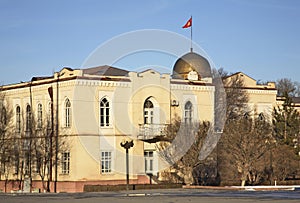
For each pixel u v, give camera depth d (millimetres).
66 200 30062
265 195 32719
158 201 28000
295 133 66375
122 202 27812
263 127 54594
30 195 38656
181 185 50062
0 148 59781
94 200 29812
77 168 52625
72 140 53125
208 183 52562
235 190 43156
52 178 54844
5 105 60875
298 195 32562
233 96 66125
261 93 69125
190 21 52812
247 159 51906
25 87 58656
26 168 57969
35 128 57031
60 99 54469
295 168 55750
